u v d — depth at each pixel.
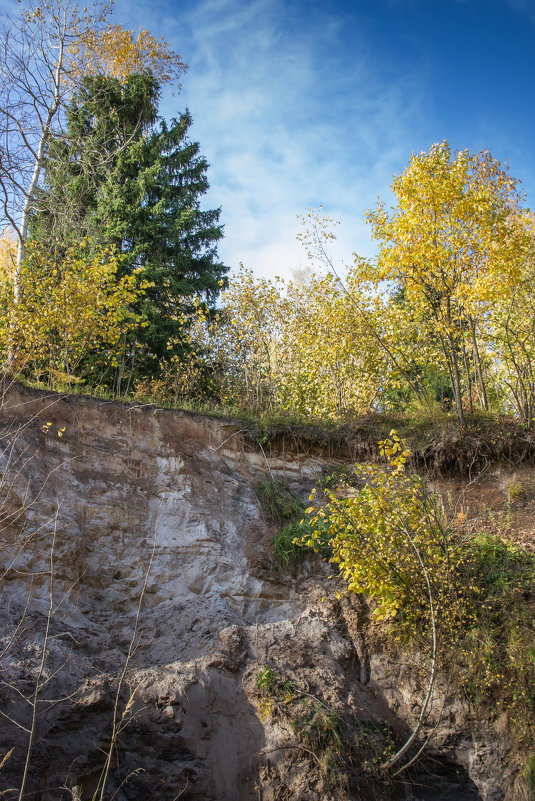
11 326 13.05
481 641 9.60
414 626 9.92
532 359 15.66
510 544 11.11
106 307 14.70
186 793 8.02
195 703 8.66
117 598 9.98
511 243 14.32
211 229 21.09
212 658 9.25
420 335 16.02
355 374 16.44
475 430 13.82
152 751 8.12
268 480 12.88
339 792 8.20
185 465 12.01
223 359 17.19
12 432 10.52
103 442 11.48
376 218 14.62
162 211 19.64
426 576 8.81
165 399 15.65
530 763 8.70
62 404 11.42
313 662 9.80
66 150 18.05
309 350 16.22
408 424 14.31
